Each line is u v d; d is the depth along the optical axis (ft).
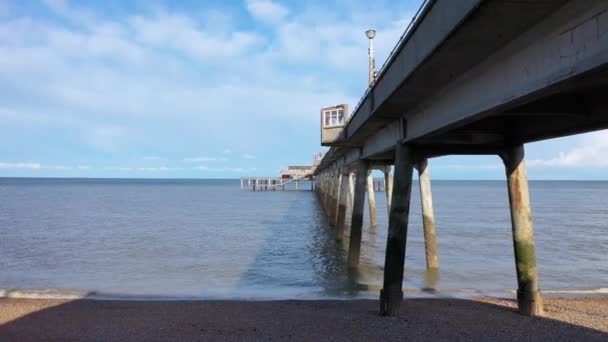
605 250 60.95
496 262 51.37
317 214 120.57
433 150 27.73
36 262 52.13
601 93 18.37
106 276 44.55
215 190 315.99
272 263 51.06
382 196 224.33
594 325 25.91
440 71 18.29
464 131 26.68
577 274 45.80
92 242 68.18
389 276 27.91
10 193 241.35
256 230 83.66
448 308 29.78
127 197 212.23
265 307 30.94
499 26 13.30
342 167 72.23
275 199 197.36
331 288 38.88
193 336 24.80
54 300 33.63
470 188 396.98
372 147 40.47
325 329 25.62
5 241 69.26
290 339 24.06
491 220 103.19
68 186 398.01
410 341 23.45
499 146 27.25
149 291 38.14
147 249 61.31
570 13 11.62
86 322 27.55
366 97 30.45
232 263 51.11
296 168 304.30
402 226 27.63
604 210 135.23
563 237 74.13
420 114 25.27
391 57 21.57
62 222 97.71
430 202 46.68
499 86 15.90
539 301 27.86
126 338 24.58
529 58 13.84
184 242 67.97
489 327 25.62
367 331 25.11
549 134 23.45
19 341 24.16
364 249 61.16
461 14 12.84
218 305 31.73
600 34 10.56
